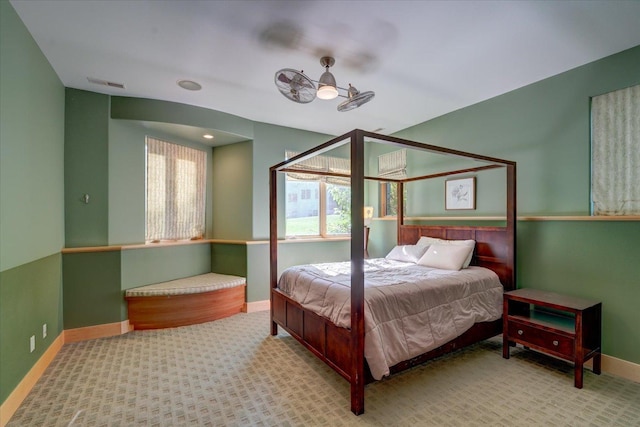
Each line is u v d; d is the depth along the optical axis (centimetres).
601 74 271
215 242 458
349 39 241
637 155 253
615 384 239
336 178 521
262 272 442
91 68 287
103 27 224
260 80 313
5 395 197
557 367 268
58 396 222
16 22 210
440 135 423
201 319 382
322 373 256
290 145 478
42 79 261
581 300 262
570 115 291
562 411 205
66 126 324
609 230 262
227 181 463
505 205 347
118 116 351
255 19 216
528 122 324
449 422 194
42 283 263
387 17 214
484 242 348
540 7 204
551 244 301
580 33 234
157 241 402
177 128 388
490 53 262
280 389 232
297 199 494
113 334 341
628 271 251
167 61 274
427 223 438
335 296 241
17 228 213
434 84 323
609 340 260
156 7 203
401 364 229
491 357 288
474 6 203
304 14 210
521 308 302
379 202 543
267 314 420
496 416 200
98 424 192
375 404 214
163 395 223
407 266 355
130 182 372
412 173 471
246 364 272
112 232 352
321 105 384
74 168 328
